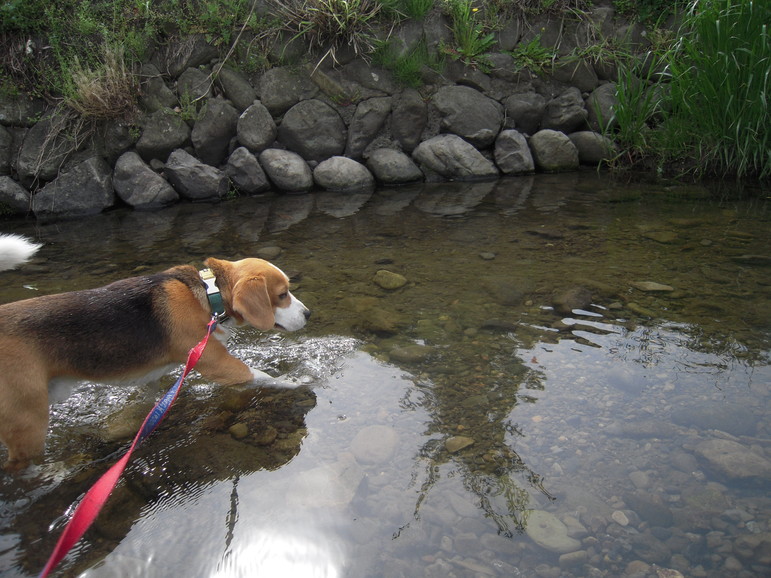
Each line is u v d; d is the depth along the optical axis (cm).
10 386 133
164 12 328
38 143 308
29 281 229
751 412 150
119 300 159
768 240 241
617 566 109
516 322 197
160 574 112
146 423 122
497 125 339
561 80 347
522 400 161
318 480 135
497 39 349
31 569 113
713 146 317
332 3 325
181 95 321
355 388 172
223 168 326
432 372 177
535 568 109
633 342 184
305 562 113
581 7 356
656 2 347
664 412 153
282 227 275
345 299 213
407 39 340
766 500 122
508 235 257
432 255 241
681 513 120
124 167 307
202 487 135
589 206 286
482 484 131
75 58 308
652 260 229
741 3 297
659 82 324
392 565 111
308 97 330
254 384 176
